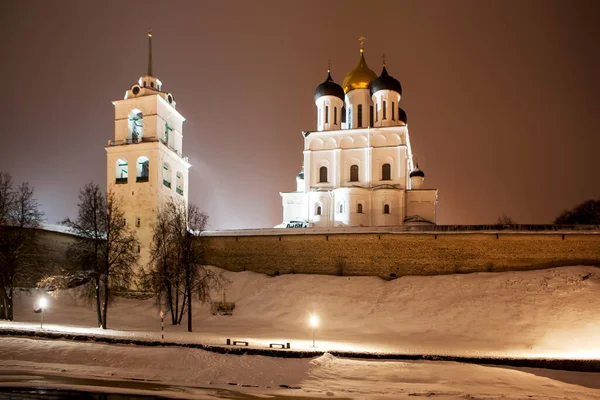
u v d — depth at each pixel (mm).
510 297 38969
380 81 65375
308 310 41156
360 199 60781
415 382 24141
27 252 45688
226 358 27078
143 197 51531
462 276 43969
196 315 41875
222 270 50000
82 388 22859
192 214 43844
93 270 38469
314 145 65750
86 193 41219
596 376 25281
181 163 57562
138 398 21531
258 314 41500
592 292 37750
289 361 26641
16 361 27703
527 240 45000
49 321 38219
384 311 39906
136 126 56938
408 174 71000
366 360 27047
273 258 49938
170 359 27109
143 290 47969
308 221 62688
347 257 48250
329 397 21797
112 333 32438
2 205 41906
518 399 21281
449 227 47219
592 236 43844
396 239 47594
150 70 57531
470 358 27031
